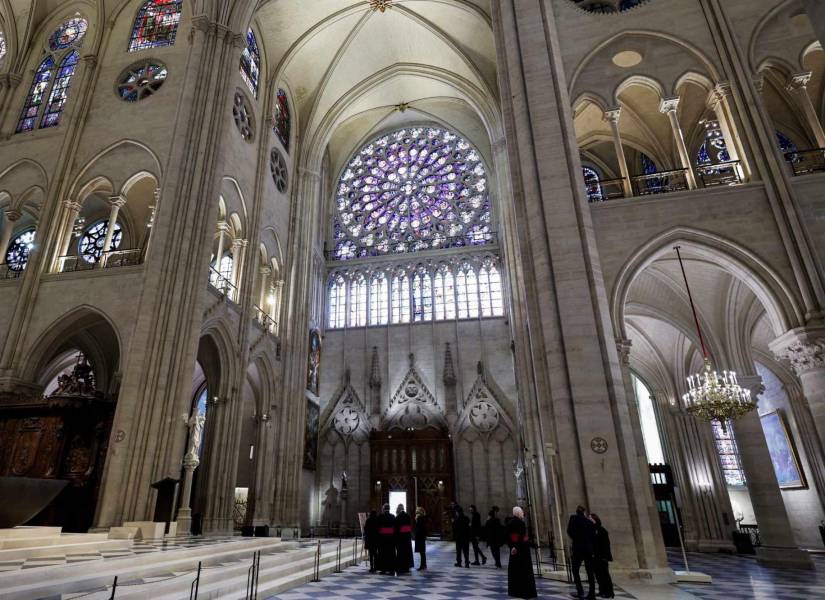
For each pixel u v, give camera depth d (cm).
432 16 3017
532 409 2397
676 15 1788
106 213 2756
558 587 1078
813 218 1426
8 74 2628
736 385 1555
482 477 2903
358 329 3416
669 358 2586
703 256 1546
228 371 2169
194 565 1056
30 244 2720
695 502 2306
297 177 3170
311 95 3309
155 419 1650
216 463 2039
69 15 2792
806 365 1317
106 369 2484
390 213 3759
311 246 3134
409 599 899
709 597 930
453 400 3084
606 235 1530
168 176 1962
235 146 2400
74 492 1698
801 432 2388
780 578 1212
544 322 1439
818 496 2297
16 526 1171
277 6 2769
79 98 2389
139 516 1535
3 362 1869
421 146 3928
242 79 2572
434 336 3281
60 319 1939
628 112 2203
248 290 2355
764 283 1410
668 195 1541
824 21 566
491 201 3600
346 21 3034
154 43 2505
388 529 1302
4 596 646
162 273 1827
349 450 3098
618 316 1436
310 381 3062
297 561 1322
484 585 1078
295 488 2608
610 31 1814
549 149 1612
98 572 867
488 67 3130
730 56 1669
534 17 1830
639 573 1139
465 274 3419
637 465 1264
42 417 1806
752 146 1548
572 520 962
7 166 2358
